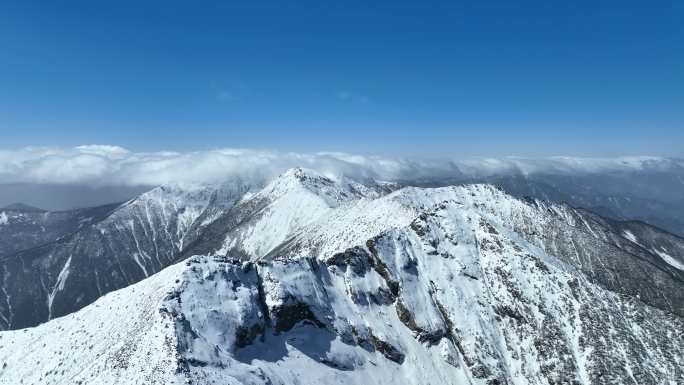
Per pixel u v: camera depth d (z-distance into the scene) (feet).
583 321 322.75
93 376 217.77
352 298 297.53
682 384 290.15
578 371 296.30
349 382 243.81
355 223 519.19
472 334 309.01
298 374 230.07
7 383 268.62
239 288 248.32
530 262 357.82
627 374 291.99
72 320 305.12
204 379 189.26
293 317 256.11
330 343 259.39
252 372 210.18
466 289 340.59
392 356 277.03
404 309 306.35
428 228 366.43
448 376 284.00
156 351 200.23
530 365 303.89
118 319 261.65
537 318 325.01
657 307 350.23
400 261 331.36
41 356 277.03
